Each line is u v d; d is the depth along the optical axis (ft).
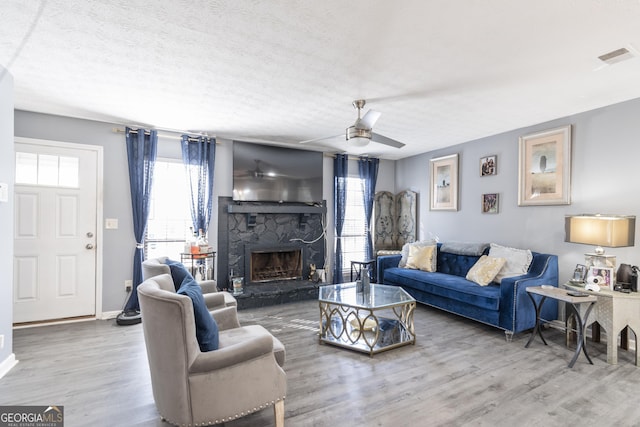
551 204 12.14
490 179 14.62
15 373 8.18
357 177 19.27
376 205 19.74
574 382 7.90
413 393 7.36
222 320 8.00
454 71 8.18
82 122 12.29
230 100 10.34
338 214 18.13
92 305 12.48
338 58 7.54
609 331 8.98
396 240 20.10
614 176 10.52
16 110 11.25
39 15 5.94
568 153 11.65
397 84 9.01
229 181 15.44
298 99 10.19
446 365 8.77
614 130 10.53
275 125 13.15
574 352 9.71
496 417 6.48
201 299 6.09
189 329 5.24
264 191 15.89
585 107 10.89
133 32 6.52
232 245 15.48
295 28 6.33
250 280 15.87
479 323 12.37
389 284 15.85
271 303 14.75
